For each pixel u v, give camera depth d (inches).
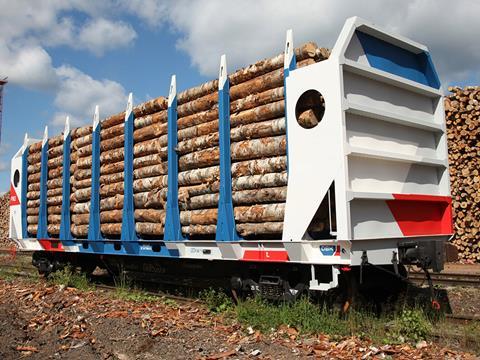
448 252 298.0
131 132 393.1
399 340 236.5
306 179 261.0
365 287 291.4
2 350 235.1
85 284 430.6
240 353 218.5
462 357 213.2
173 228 341.7
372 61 279.7
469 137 586.6
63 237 460.8
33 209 522.0
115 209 411.5
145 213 372.8
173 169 347.6
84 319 287.6
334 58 253.9
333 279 253.8
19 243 540.1
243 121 304.2
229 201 305.1
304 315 259.9
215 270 349.7
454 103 595.5
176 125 352.5
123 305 329.1
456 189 596.7
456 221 599.2
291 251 267.0
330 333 245.4
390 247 272.1
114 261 451.2
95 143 428.5
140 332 253.4
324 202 263.7
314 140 258.8
